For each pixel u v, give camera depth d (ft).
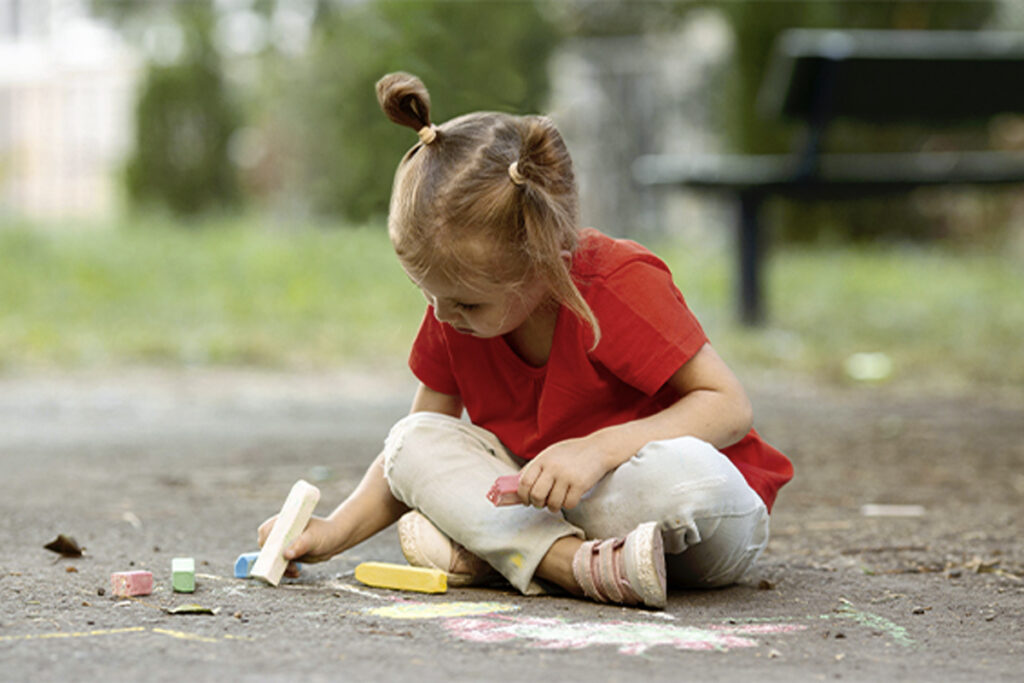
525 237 12.39
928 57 47.44
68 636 11.33
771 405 34.42
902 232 85.66
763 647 11.31
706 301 56.44
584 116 108.88
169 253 64.39
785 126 78.74
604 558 12.87
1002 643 11.66
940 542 17.34
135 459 25.82
